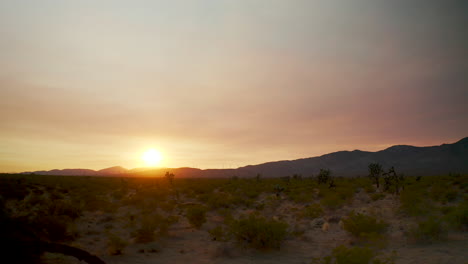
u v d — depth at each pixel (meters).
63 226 9.98
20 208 15.74
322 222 16.81
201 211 16.67
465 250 9.47
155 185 44.09
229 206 24.19
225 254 10.92
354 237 12.81
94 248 11.34
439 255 9.06
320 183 44.78
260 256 10.68
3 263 5.69
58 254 8.66
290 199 29.05
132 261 10.09
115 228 15.81
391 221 15.90
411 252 9.64
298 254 10.87
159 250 11.78
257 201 28.75
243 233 11.98
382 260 8.65
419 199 19.02
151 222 13.77
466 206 14.33
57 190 30.56
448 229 11.87
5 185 26.22
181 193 35.78
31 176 45.41
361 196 28.64
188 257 10.83
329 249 11.40
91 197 24.59
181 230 16.12
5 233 6.11
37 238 6.85
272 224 11.84
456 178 39.59
